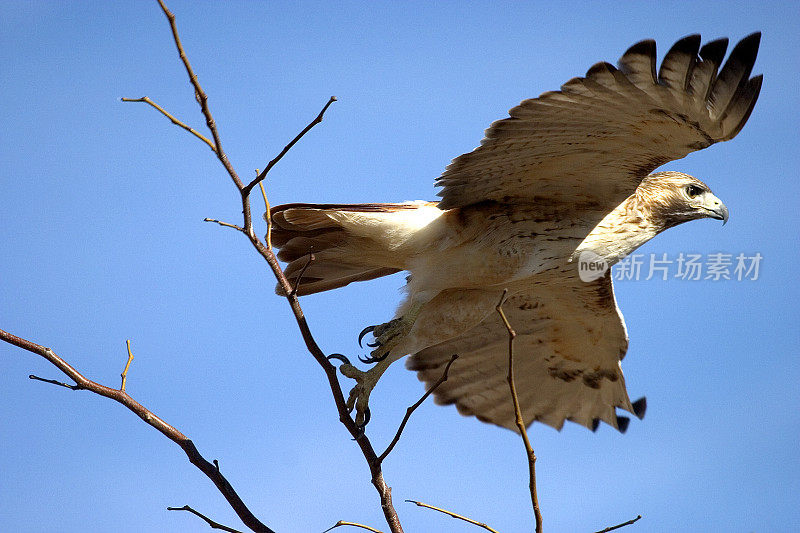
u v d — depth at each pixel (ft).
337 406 26.78
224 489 25.79
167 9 24.48
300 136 25.09
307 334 26.76
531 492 23.52
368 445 26.76
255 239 26.35
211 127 25.46
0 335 24.82
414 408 25.88
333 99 24.57
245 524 25.49
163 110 24.95
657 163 34.06
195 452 25.96
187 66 24.89
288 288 26.81
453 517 25.32
